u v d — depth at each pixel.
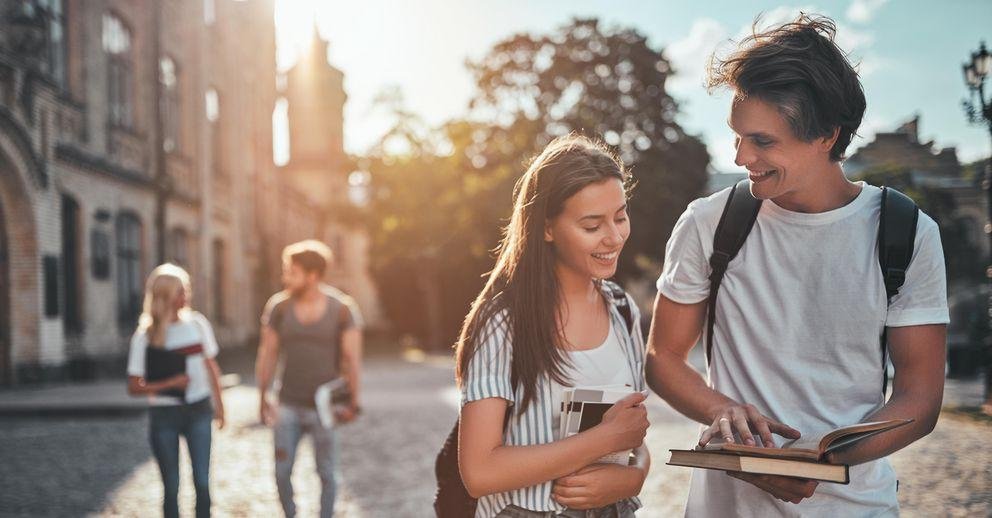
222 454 8.82
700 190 29.98
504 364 1.92
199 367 4.66
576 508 1.91
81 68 18.64
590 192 1.89
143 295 21.70
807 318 1.99
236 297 30.22
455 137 32.25
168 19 23.72
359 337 5.03
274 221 37.81
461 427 1.91
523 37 30.97
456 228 33.53
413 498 6.62
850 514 1.95
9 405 12.12
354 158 35.12
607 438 1.87
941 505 5.87
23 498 6.64
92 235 18.72
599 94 29.41
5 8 15.49
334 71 58.97
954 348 18.08
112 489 7.00
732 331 2.10
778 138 1.79
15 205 15.76
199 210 25.69
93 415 12.01
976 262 24.33
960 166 19.98
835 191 1.96
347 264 60.25
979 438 8.81
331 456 4.92
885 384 2.01
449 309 38.88
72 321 18.06
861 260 1.94
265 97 37.06
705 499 2.15
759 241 2.05
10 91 15.29
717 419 1.92
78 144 18.33
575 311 2.04
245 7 33.03
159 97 22.77
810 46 1.79
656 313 2.25
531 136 29.53
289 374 4.93
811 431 1.99
